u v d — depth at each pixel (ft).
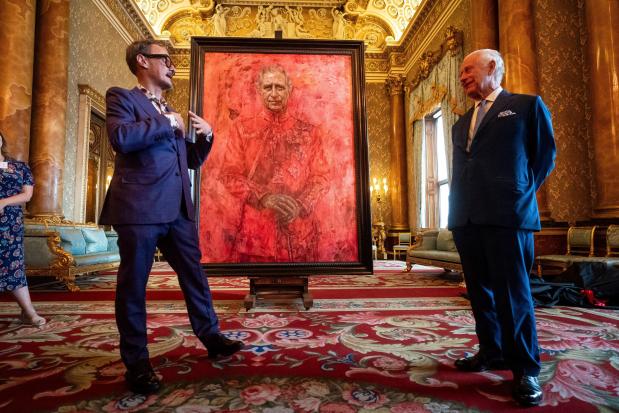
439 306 12.07
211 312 6.91
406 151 38.88
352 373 6.23
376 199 39.52
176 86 39.01
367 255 11.65
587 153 18.31
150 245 5.83
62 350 7.47
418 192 34.73
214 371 6.32
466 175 6.23
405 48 38.96
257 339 8.24
